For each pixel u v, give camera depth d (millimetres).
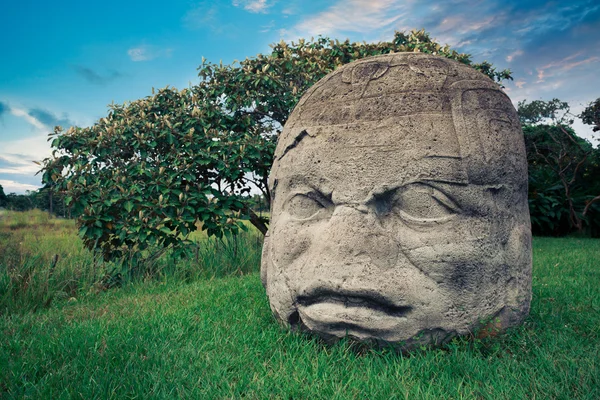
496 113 2920
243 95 6363
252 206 6824
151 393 2438
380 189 2727
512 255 2893
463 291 2701
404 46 6836
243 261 6168
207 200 5867
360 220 2736
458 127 2760
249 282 5145
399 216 2760
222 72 6543
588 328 3240
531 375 2533
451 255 2658
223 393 2443
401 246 2697
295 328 3109
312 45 7078
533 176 11562
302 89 6430
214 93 6445
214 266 6008
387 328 2678
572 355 2766
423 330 2699
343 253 2719
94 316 4066
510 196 2910
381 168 2738
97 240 5457
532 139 11977
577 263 5832
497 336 2865
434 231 2686
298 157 3035
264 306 4031
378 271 2664
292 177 3061
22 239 7629
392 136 2766
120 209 5645
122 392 2455
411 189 2713
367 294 2656
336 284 2703
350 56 6906
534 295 4078
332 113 2986
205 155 5816
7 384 2590
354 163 2797
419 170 2697
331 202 2926
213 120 6359
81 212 5453
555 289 4328
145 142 5801
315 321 2824
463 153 2715
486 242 2744
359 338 2756
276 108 6707
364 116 2871
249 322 3555
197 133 6164
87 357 2924
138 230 5324
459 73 2967
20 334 3547
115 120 6145
